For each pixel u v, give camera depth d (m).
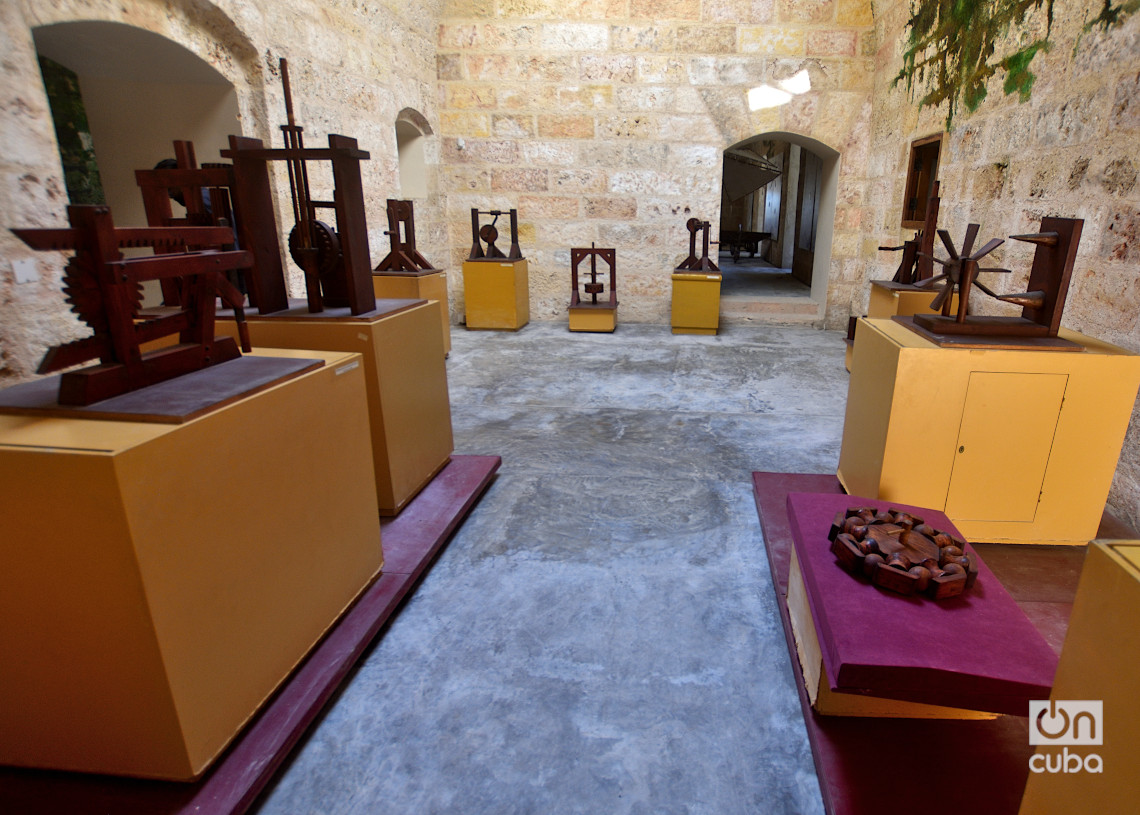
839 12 5.99
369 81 5.14
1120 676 0.73
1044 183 3.07
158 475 1.14
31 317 2.35
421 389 2.60
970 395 2.06
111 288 1.31
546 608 2.02
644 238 6.82
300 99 4.23
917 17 4.91
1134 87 2.43
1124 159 2.48
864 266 6.28
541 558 2.31
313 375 1.62
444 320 5.37
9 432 1.16
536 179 6.71
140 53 3.37
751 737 1.53
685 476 3.00
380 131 5.38
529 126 6.56
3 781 1.30
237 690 1.39
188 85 3.80
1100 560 0.77
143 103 3.85
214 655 1.32
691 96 6.34
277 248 2.39
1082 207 2.75
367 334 2.19
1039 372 2.02
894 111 5.47
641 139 6.50
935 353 2.03
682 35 6.18
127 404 1.28
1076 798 0.81
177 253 1.58
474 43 6.37
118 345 1.35
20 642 1.20
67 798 1.27
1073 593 1.93
